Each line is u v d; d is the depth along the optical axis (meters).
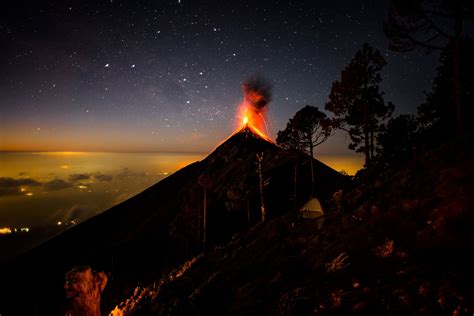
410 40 16.11
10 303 37.62
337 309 6.48
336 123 26.27
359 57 24.66
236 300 9.60
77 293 11.09
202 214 38.56
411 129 21.09
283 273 9.83
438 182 9.64
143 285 28.77
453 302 5.25
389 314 5.69
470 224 7.18
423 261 6.85
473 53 18.48
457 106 14.53
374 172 17.66
